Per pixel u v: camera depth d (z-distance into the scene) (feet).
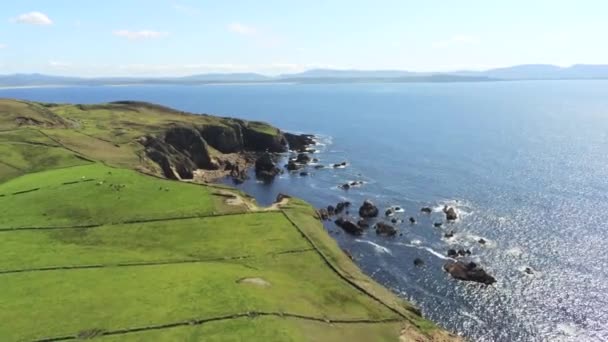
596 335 180.75
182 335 125.70
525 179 392.06
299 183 396.57
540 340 179.01
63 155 316.60
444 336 154.81
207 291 149.79
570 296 206.08
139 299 143.43
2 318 130.62
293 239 208.23
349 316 153.48
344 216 307.58
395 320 156.56
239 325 131.03
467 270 224.53
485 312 196.54
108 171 287.48
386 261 241.35
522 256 243.81
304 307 150.51
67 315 133.08
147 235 203.92
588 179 389.60
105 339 122.62
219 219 225.15
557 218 295.28
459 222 292.81
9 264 167.02
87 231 204.33
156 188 260.62
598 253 244.83
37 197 237.45
